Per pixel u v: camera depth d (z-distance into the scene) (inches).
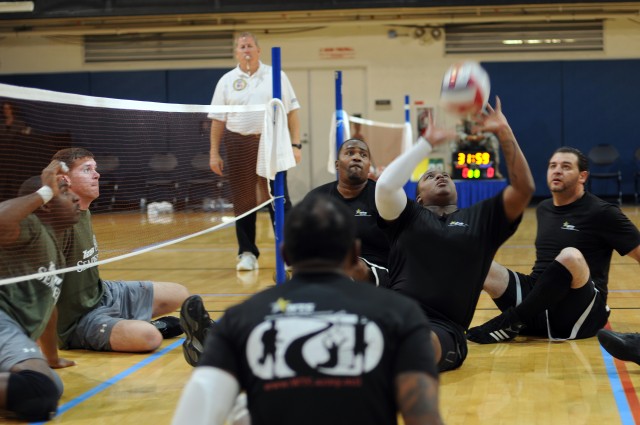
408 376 67.9
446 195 174.2
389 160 731.4
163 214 402.6
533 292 187.3
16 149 240.5
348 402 67.1
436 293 151.0
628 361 162.4
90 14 653.3
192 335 159.8
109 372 169.5
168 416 137.1
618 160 724.7
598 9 697.6
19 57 759.7
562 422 129.3
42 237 148.7
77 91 758.5
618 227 191.0
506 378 157.9
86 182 180.4
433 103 731.4
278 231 216.7
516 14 702.5
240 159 289.7
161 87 753.0
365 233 203.6
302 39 741.3
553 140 730.2
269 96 301.3
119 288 202.1
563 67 724.7
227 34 741.3
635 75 717.9
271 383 68.1
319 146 753.0
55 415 138.4
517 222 140.6
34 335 150.1
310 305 69.8
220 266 358.0
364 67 739.4
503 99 731.4
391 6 637.9
